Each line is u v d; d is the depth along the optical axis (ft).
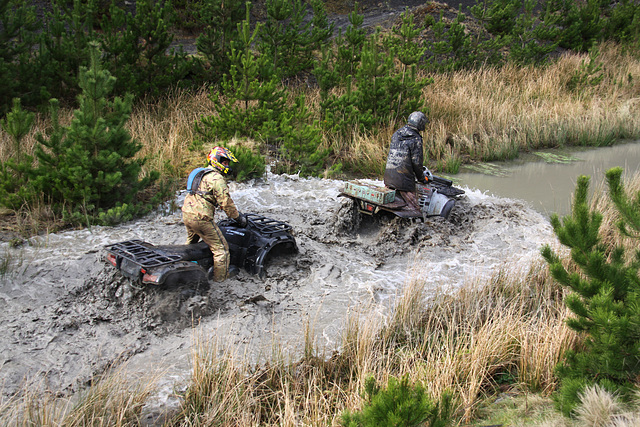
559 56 61.52
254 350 14.32
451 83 49.93
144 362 13.67
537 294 17.66
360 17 48.19
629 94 51.19
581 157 38.42
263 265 17.98
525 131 41.27
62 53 35.94
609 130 42.42
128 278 15.88
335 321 15.98
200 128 34.42
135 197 24.53
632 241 19.84
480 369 13.53
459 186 30.83
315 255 20.01
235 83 34.04
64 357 13.64
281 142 34.71
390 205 21.70
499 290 18.16
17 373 12.85
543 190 30.76
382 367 13.67
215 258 16.97
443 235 22.56
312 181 29.89
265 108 34.27
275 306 16.67
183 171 29.32
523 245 22.31
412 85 37.73
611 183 12.62
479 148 37.70
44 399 11.64
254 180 29.09
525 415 11.82
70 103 36.63
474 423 11.76
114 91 37.32
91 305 15.69
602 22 66.59
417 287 17.58
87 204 22.06
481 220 25.03
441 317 15.98
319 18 53.88
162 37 39.50
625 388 11.27
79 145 21.89
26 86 33.47
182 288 15.72
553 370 12.99
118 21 37.63
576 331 12.85
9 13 33.91
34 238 19.99
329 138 36.68
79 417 11.03
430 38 61.26
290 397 12.69
